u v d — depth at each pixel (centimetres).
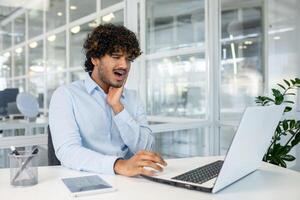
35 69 239
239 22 322
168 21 311
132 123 139
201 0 328
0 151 205
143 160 108
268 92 302
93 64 141
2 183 100
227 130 316
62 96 135
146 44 293
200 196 91
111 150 139
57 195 90
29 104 233
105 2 281
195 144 317
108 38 128
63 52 256
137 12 281
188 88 324
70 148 119
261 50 309
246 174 112
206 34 329
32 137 222
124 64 130
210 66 327
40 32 244
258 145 106
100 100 140
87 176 108
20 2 233
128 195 91
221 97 329
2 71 223
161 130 284
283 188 100
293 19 290
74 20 264
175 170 115
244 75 318
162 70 306
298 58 289
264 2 306
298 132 230
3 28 224
